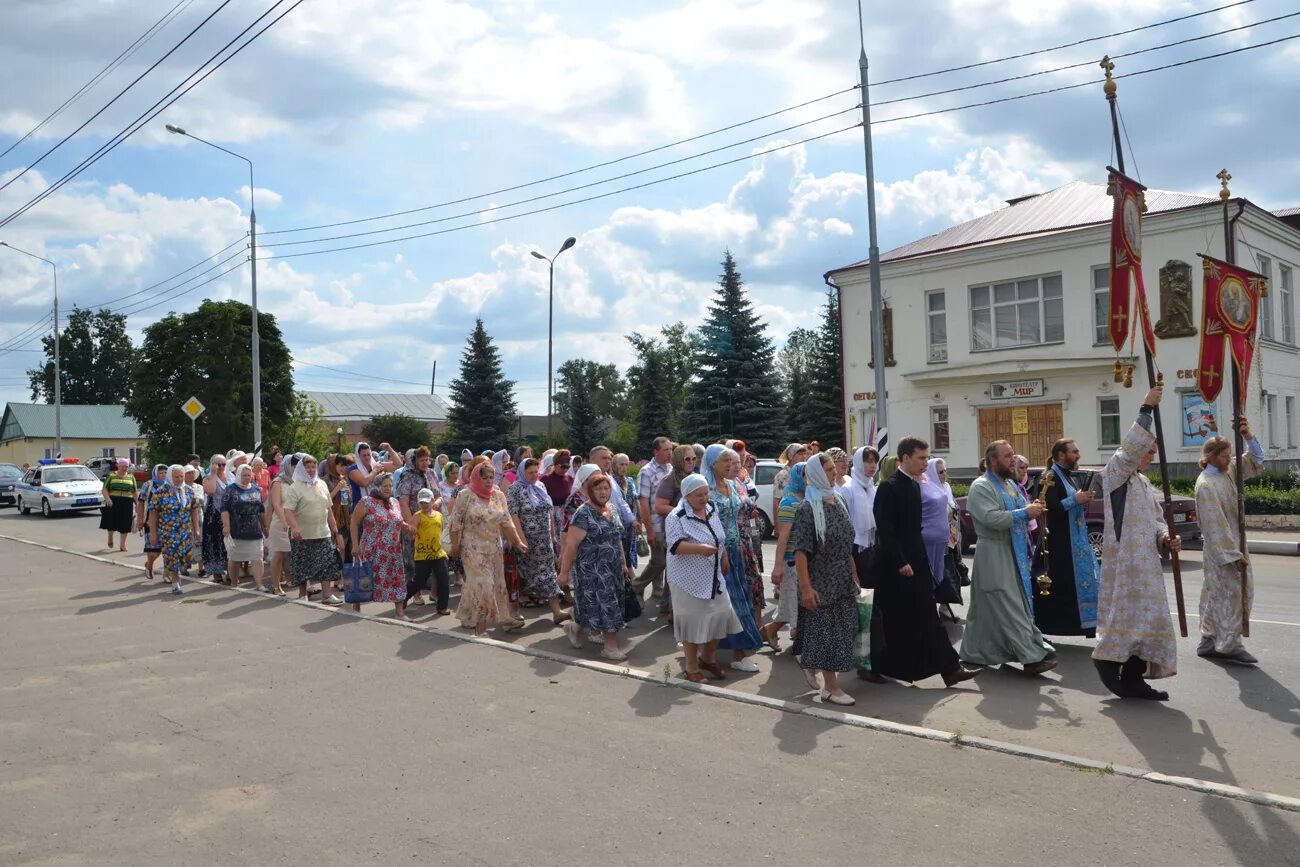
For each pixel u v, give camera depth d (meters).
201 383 51.25
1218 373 7.84
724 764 5.73
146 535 14.82
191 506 14.32
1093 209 29.05
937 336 30.92
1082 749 5.86
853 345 32.78
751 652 8.59
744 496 9.43
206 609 11.87
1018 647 7.59
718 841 4.63
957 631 9.96
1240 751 5.77
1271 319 27.80
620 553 8.95
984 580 7.74
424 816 5.04
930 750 5.88
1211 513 8.10
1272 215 26.75
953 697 7.17
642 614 11.20
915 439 7.31
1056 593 8.52
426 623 10.66
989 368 29.05
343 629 10.34
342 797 5.34
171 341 51.00
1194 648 8.68
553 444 58.00
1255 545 16.86
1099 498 14.67
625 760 5.85
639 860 4.45
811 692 7.43
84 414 80.38
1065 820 4.74
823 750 5.94
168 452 51.00
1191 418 25.66
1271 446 27.67
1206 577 8.20
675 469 10.38
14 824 5.05
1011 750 5.76
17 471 41.41
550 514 10.85
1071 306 28.02
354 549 11.30
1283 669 7.85
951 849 4.46
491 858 4.51
